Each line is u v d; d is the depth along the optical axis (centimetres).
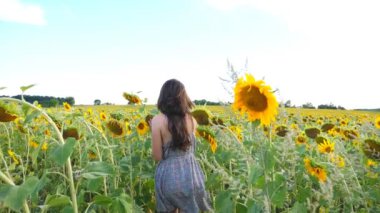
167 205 452
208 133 482
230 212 339
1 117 306
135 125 641
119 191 468
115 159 612
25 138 738
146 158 622
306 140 648
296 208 320
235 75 283
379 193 414
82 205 518
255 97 290
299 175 429
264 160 301
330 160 448
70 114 425
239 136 505
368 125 488
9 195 260
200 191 454
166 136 450
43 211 300
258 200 314
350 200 378
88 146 531
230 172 447
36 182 267
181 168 448
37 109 312
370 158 461
